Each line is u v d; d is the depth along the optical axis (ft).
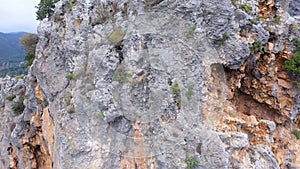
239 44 33.06
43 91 48.21
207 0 34.17
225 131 32.58
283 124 39.19
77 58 39.24
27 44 73.61
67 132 36.27
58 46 43.73
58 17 46.14
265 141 35.37
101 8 40.11
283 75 36.94
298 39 35.06
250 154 33.17
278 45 35.12
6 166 62.34
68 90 39.34
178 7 34.22
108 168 32.91
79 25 41.50
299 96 36.88
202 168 30.04
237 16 33.65
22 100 61.05
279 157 37.45
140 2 35.76
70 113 37.01
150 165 31.78
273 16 36.24
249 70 36.58
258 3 36.14
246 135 32.42
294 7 36.63
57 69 43.34
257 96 38.01
